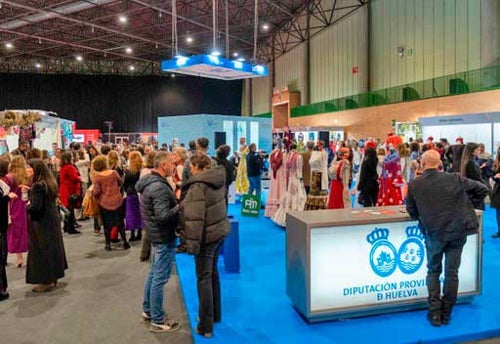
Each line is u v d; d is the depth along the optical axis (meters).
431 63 14.70
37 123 10.50
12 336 3.28
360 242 3.43
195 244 2.97
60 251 4.37
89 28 21.62
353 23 19.12
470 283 3.71
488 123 10.15
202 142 5.38
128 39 23.94
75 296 4.14
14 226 5.02
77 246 6.14
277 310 3.65
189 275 4.61
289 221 3.66
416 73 15.48
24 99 29.47
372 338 3.10
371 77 18.17
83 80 30.69
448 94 13.02
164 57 29.22
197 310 3.65
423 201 3.24
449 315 3.32
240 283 4.34
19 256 5.19
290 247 3.65
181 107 32.28
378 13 17.56
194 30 22.75
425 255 3.62
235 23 22.09
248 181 9.38
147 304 3.49
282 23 24.41
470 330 3.20
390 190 6.29
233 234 4.71
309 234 3.29
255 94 32.50
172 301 3.97
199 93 32.66
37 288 4.31
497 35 11.59
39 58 29.36
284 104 26.12
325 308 3.37
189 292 4.09
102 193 5.79
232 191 10.01
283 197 7.30
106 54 28.17
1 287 4.06
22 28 21.06
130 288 4.36
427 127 12.08
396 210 3.84
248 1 19.41
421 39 15.15
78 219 8.22
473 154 5.76
